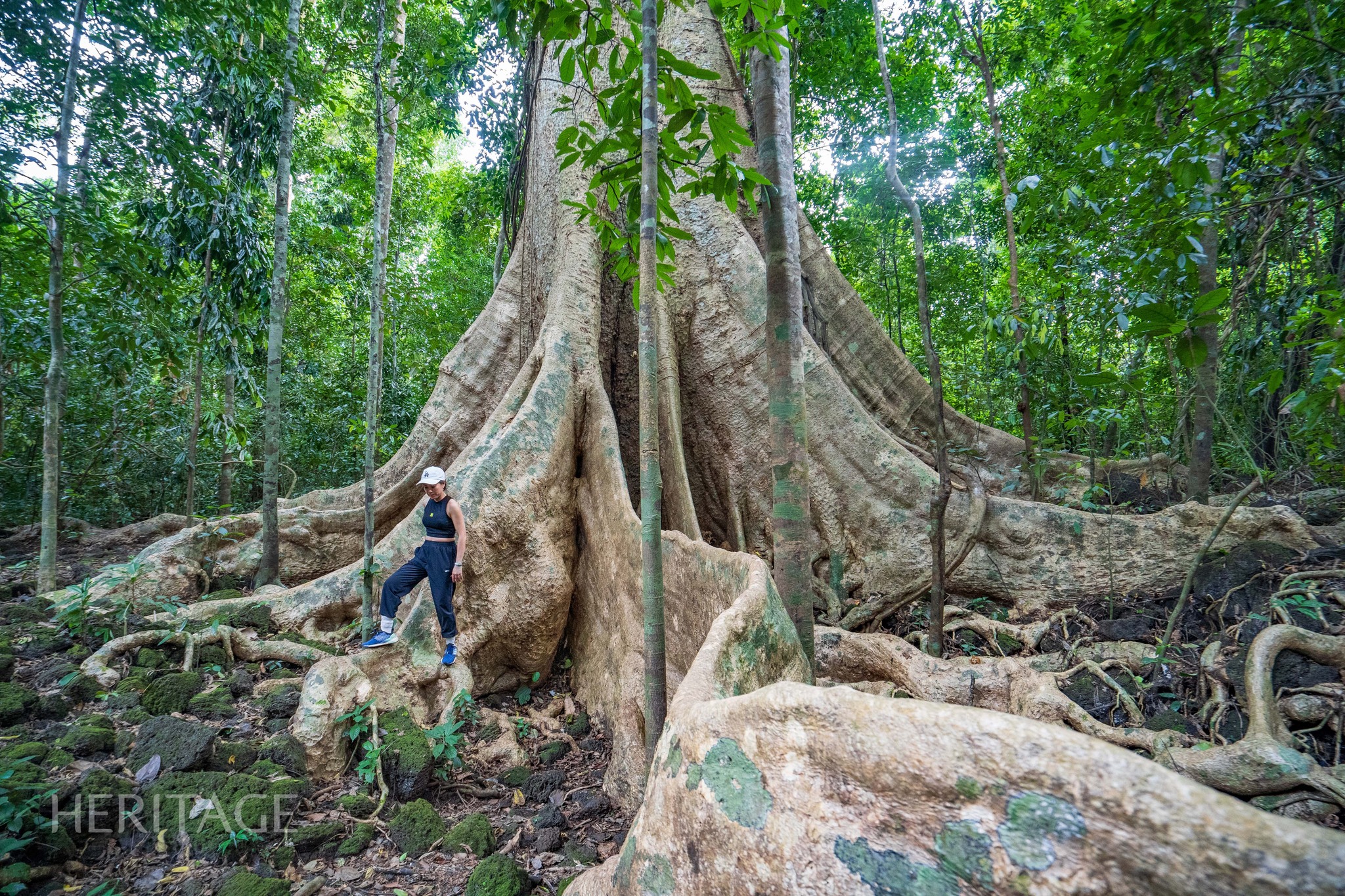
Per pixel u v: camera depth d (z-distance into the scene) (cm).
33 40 532
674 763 220
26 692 391
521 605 551
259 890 292
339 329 1412
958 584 602
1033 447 693
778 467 369
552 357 637
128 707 411
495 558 547
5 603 538
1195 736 399
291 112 638
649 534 315
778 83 396
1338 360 285
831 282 817
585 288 687
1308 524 525
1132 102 420
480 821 370
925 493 632
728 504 707
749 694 202
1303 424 455
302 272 1215
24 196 514
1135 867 123
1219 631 461
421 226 1723
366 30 627
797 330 375
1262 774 335
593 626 562
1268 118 381
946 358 1197
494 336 786
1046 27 867
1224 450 665
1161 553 542
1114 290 412
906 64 1145
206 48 662
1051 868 132
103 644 480
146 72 582
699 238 735
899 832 157
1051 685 450
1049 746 140
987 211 1141
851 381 796
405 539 571
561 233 718
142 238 701
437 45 1030
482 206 1398
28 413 935
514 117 1198
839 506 656
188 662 465
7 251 571
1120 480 720
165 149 615
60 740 363
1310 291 471
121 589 549
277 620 533
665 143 358
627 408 736
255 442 1150
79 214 540
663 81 340
